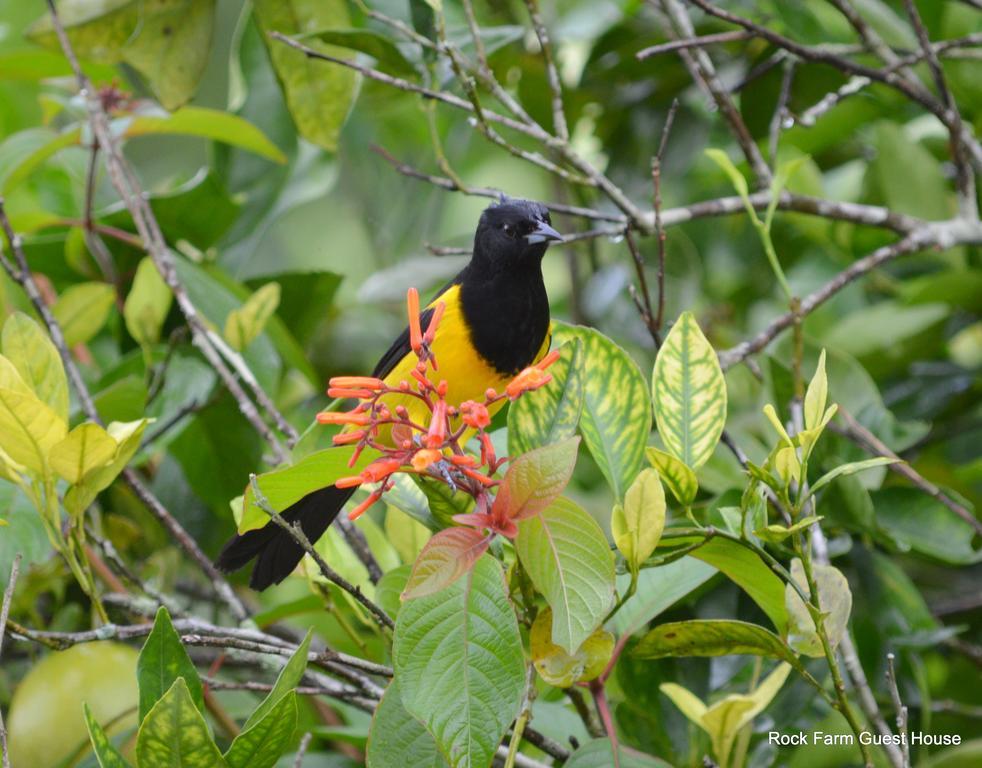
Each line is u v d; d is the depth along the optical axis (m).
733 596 7.71
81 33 9.30
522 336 8.94
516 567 5.74
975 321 10.51
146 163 15.79
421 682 4.98
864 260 8.92
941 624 9.80
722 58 11.54
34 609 8.64
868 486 8.01
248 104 11.30
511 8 12.24
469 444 7.52
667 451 6.11
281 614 7.62
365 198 13.67
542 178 14.67
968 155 9.80
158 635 5.41
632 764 5.71
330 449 5.34
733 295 12.42
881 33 10.56
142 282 9.07
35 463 6.02
